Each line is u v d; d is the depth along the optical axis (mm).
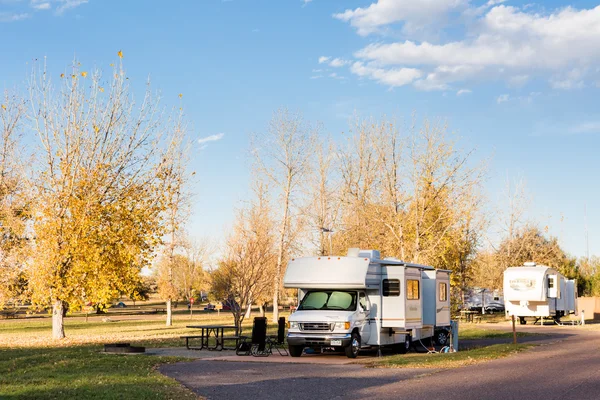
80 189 29438
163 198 31734
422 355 21797
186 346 24078
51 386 13148
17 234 31891
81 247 28469
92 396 11969
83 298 29047
